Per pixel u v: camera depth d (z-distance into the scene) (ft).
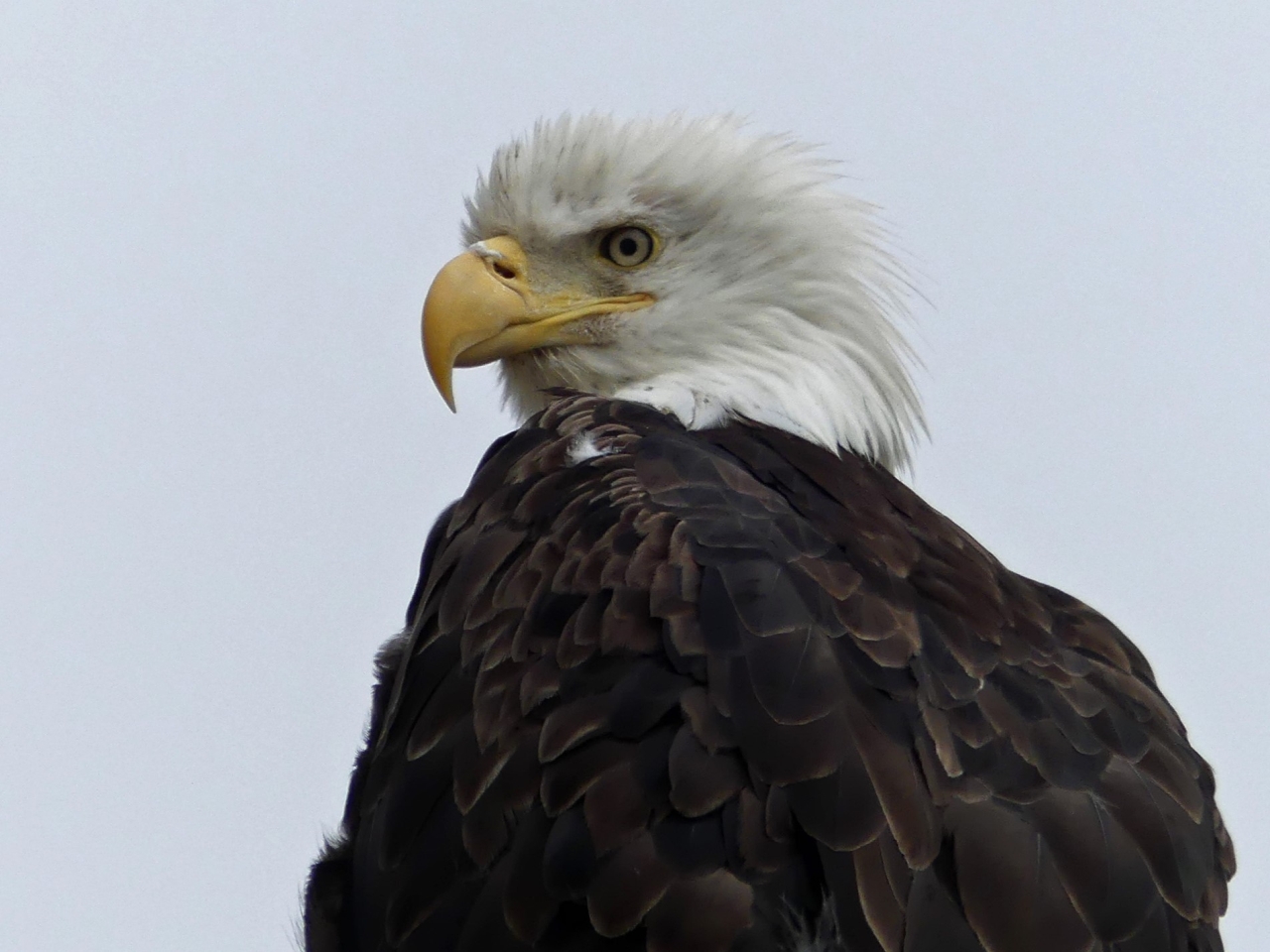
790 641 33.60
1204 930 34.94
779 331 45.19
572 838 32.45
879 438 45.52
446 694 35.78
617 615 34.06
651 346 45.98
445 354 45.96
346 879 38.37
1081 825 33.55
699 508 36.11
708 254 45.80
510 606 35.53
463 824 34.09
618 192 45.85
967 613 36.47
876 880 31.68
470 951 33.17
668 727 32.94
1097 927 32.65
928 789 33.04
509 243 46.50
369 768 38.83
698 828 31.99
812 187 46.01
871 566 36.35
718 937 31.22
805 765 32.37
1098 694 36.63
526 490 38.17
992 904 32.04
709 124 46.62
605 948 31.89
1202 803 36.19
